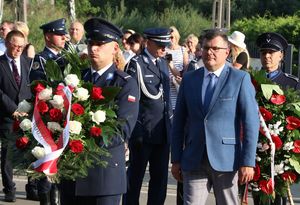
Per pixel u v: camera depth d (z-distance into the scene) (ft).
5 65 31.09
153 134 28.04
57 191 28.37
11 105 30.60
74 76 19.89
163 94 28.43
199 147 21.20
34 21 103.30
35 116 19.71
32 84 20.47
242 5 158.10
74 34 33.35
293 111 24.11
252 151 20.84
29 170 19.52
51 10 115.14
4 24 39.70
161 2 159.84
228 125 21.08
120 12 139.23
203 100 21.24
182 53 38.17
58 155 19.30
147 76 28.19
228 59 28.99
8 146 20.35
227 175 21.17
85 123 19.72
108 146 20.03
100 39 20.22
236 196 21.36
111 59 20.62
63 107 19.62
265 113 23.86
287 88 24.62
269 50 25.94
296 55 98.53
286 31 102.78
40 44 95.66
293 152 24.07
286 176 24.13
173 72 32.86
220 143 21.02
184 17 135.54
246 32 106.42
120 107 20.20
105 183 20.03
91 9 154.51
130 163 28.22
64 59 21.66
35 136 19.54
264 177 23.62
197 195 21.40
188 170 21.34
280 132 24.06
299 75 61.31
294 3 155.22
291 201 24.57
